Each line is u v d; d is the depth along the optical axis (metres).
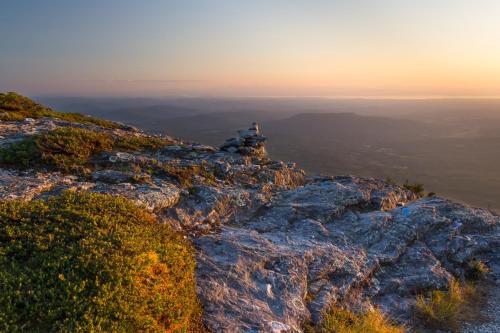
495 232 19.09
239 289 11.16
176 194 15.67
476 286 15.62
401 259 15.92
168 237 11.63
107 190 14.63
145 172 17.88
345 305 12.80
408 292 14.37
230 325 9.66
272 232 15.91
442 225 18.38
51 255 8.63
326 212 17.84
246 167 22.23
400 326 12.34
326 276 13.52
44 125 25.55
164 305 8.45
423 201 21.67
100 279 8.07
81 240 9.24
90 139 19.95
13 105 33.06
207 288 10.73
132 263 8.80
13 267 8.05
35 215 10.33
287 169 24.23
